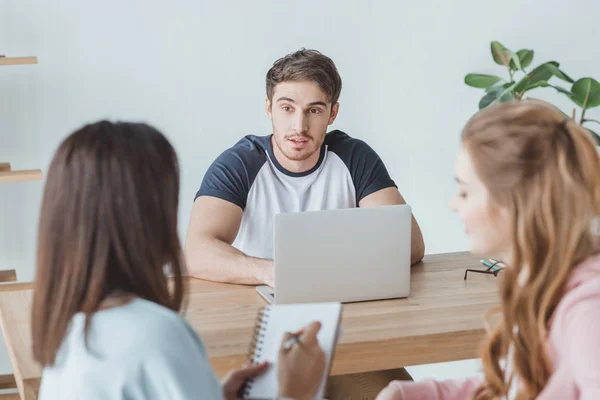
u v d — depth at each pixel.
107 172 1.08
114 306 1.07
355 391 2.25
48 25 3.29
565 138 1.13
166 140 1.16
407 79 3.74
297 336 1.35
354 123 3.73
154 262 1.12
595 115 3.79
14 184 3.36
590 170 1.12
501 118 1.18
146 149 1.12
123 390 1.01
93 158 1.09
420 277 2.24
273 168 2.60
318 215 1.96
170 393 1.02
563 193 1.12
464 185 1.22
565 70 3.79
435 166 3.86
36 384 1.66
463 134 1.22
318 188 2.63
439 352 1.86
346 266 2.01
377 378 2.32
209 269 2.21
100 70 3.39
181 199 3.58
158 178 1.12
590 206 1.12
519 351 1.20
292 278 1.97
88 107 3.40
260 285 2.16
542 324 1.15
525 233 1.14
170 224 1.14
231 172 2.54
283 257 1.96
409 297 2.08
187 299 1.22
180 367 1.03
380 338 1.82
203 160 3.58
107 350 1.03
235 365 1.75
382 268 2.04
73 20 3.32
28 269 3.44
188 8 3.44
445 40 3.74
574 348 1.09
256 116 3.60
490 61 3.79
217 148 3.59
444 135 3.84
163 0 3.41
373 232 2.01
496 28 3.75
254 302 2.05
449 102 3.81
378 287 2.05
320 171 2.63
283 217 1.94
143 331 1.03
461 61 3.77
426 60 3.74
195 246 2.30
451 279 2.22
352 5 3.62
